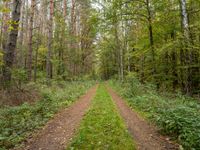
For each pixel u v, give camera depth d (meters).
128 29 28.80
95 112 10.02
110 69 61.47
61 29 28.44
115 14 16.44
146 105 11.34
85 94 19.38
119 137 6.46
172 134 6.81
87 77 43.94
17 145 6.05
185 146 5.70
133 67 37.44
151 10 17.06
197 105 9.44
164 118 7.32
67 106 12.27
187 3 16.28
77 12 35.47
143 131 7.36
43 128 7.73
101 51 51.28
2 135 6.49
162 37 18.66
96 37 40.50
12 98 10.49
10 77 11.06
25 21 34.25
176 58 17.17
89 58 58.56
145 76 20.84
